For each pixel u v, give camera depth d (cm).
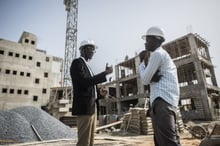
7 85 3341
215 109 2173
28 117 759
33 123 726
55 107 3008
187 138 905
